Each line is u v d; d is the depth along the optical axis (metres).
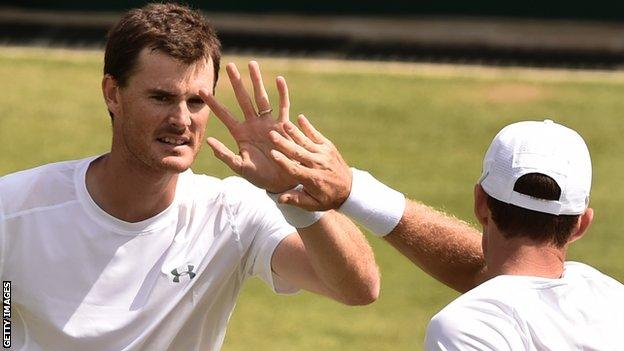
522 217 10.59
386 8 59.91
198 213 13.12
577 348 10.26
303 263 13.09
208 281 13.17
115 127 12.62
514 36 57.09
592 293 10.71
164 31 12.13
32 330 13.02
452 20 59.16
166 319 13.09
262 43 55.47
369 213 12.07
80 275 12.82
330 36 57.03
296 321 29.05
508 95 47.78
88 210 12.78
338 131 43.09
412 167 39.88
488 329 10.13
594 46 55.78
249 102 11.90
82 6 60.75
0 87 47.06
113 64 12.34
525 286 10.41
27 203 12.77
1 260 12.80
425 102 46.66
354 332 28.39
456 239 12.58
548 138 10.65
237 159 11.73
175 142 12.35
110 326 12.87
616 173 39.44
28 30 56.91
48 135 42.31
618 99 47.44
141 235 12.85
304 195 11.60
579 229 10.93
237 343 27.55
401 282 31.11
